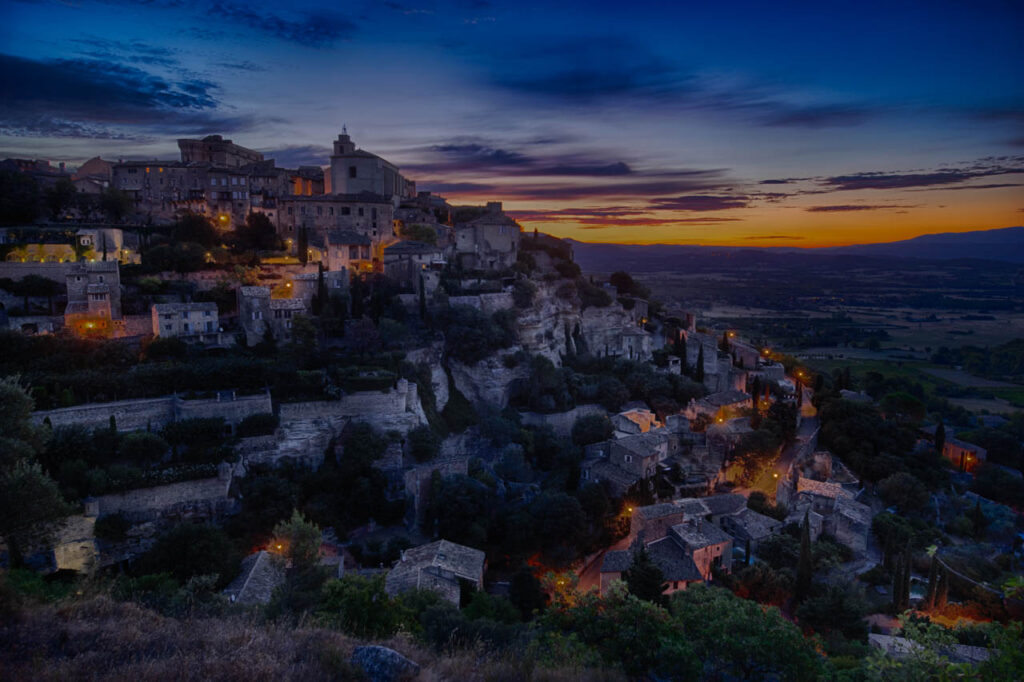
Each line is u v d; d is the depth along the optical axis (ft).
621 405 398.01
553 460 344.28
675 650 117.19
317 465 278.87
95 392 255.70
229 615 129.80
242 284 362.33
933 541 294.66
